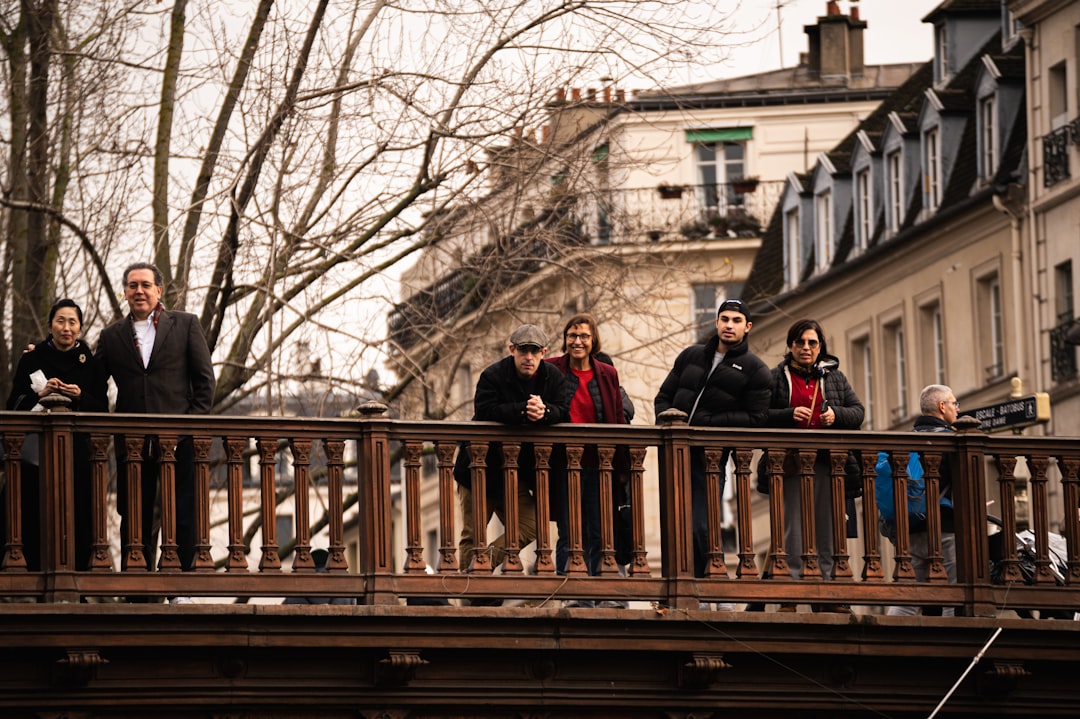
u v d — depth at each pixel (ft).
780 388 60.85
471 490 57.41
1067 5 133.28
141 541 55.47
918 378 150.51
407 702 56.39
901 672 59.16
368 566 56.29
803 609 66.64
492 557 60.13
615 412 59.57
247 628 55.31
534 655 57.16
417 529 56.80
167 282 82.43
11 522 54.90
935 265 147.74
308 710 56.13
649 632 57.31
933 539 59.62
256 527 85.40
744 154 179.32
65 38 84.17
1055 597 59.98
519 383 57.67
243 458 56.59
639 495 58.03
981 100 144.36
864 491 59.36
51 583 54.65
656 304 100.27
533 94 84.58
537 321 90.17
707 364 60.03
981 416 73.82
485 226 87.97
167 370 58.75
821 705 58.59
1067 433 133.18
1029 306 136.87
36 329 84.38
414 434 57.11
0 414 55.01
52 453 55.11
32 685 54.44
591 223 91.91
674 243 98.99
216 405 84.28
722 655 57.77
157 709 55.26
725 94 178.81
